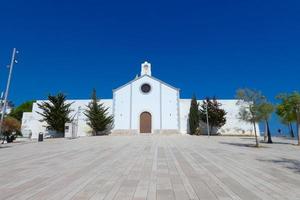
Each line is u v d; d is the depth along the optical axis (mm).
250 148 23375
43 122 47625
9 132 31828
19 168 12430
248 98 26312
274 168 12375
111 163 13734
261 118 25766
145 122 47812
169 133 46875
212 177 10195
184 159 15250
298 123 29172
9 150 21219
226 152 19344
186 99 48750
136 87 48688
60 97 46125
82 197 7492
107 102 48688
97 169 11969
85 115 47594
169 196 7547
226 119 47125
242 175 10617
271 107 25828
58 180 9711
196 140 31156
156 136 38000
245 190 8234
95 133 46688
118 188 8477
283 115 30188
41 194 7832
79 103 48031
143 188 8461
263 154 18375
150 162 14031
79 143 27219
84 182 9352
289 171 11594
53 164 13562
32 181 9578
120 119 47781
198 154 17844
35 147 23594
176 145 24469
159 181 9469
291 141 34312
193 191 8094
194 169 11945
